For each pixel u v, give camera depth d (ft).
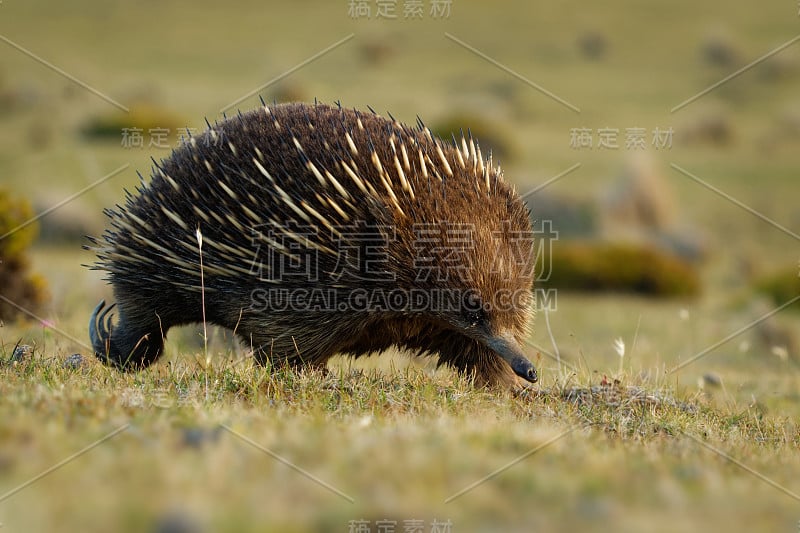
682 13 374.63
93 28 331.57
